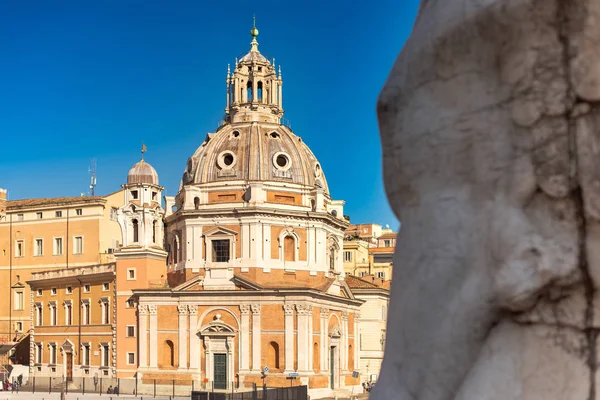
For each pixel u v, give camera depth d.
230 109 80.94
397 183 3.54
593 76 2.84
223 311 68.56
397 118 3.51
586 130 2.87
